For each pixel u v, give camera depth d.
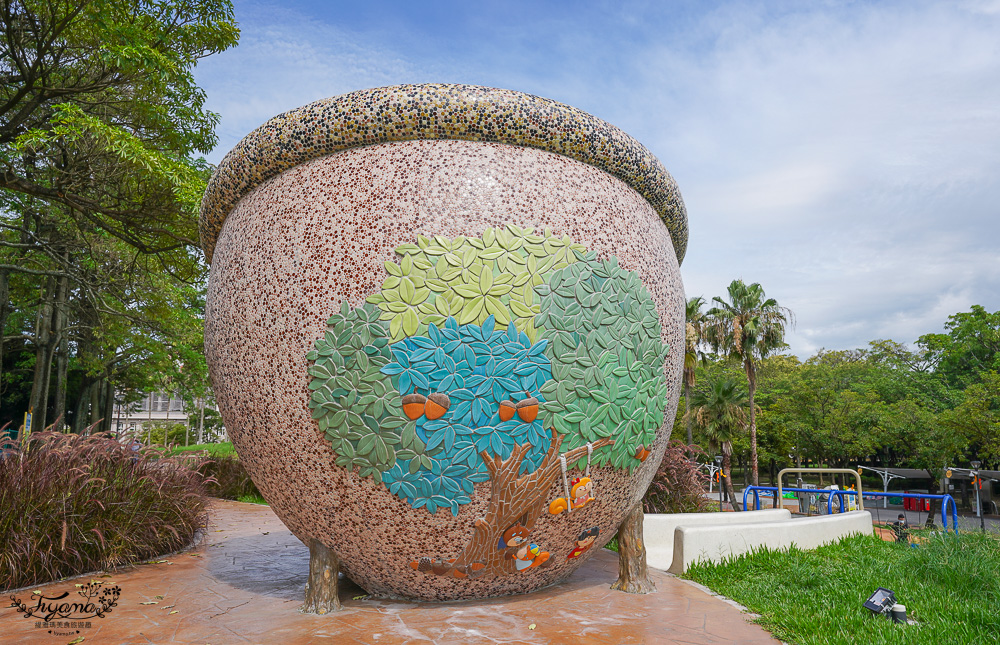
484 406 3.40
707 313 28.22
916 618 3.75
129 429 6.42
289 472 3.67
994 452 27.12
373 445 3.40
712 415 27.61
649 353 3.89
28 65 10.08
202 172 12.12
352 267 3.46
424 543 3.59
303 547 6.24
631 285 3.83
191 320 17.45
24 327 22.28
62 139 9.44
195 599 4.14
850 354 47.75
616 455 3.78
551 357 3.49
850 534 6.52
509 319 3.43
